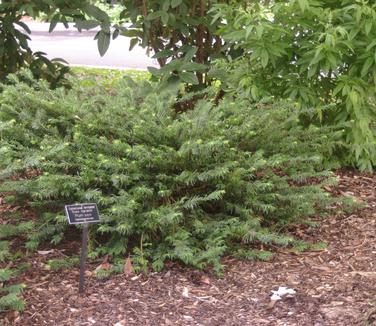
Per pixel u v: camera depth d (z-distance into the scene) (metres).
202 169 4.25
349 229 4.66
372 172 5.66
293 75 5.26
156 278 3.96
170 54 5.72
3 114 4.61
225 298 3.76
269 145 4.59
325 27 4.97
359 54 5.23
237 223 4.22
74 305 3.66
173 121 4.46
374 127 5.55
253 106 4.79
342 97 5.41
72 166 4.21
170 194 4.19
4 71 6.46
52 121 4.41
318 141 4.95
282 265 4.16
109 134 4.46
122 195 4.03
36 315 3.55
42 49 14.13
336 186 5.35
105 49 5.61
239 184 4.24
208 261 3.98
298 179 4.51
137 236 4.36
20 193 4.53
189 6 5.92
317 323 3.47
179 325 3.49
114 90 5.26
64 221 4.20
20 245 4.35
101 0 6.06
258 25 4.87
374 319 3.45
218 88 5.43
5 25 6.18
